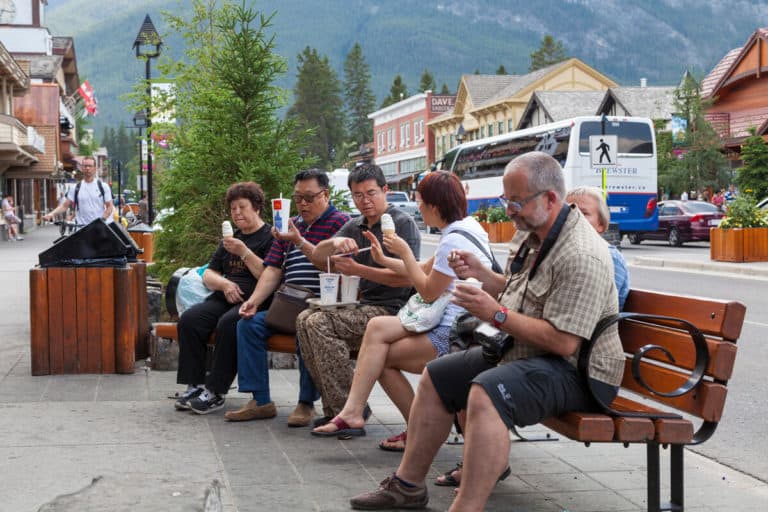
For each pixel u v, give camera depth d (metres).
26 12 76.12
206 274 6.88
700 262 22.23
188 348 6.68
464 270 4.89
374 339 5.60
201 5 19.73
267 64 10.61
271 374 8.35
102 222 7.93
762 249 22.16
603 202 5.09
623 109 54.62
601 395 4.17
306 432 6.13
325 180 6.80
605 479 5.17
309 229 6.80
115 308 7.88
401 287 6.16
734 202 22.56
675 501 4.25
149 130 20.77
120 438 5.81
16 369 8.13
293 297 6.38
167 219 10.95
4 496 4.55
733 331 4.04
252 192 7.06
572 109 62.00
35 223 59.84
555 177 4.19
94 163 14.12
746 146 37.84
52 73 69.75
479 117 77.88
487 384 3.99
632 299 4.77
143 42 22.94
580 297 4.06
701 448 6.21
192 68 19.95
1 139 37.44
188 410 6.65
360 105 148.12
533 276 4.24
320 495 4.75
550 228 4.21
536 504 4.72
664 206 33.25
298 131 10.71
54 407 6.66
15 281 17.91
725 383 4.07
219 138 10.46
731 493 5.00
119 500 2.81
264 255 7.02
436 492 4.93
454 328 5.32
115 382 7.58
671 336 4.33
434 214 5.40
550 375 4.10
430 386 4.53
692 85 41.25
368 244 6.32
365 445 5.79
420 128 93.25
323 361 6.04
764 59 45.47
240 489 4.83
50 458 5.29
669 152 42.12
